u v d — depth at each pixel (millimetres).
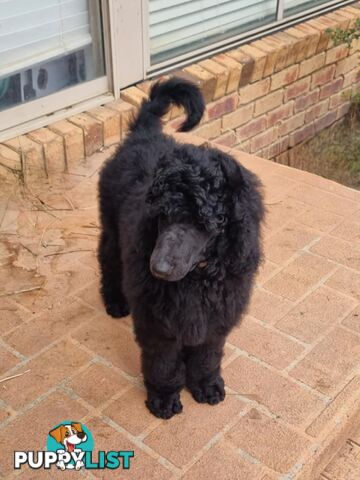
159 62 2162
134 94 2055
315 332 1366
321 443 1119
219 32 2322
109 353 1302
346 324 1391
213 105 2217
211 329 1098
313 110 2719
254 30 2395
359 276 1539
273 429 1143
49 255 1578
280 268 1558
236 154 2088
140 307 1068
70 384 1227
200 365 1178
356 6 2814
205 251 983
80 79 1971
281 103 2523
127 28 1964
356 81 2902
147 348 1120
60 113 1929
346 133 2852
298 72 2512
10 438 1113
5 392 1203
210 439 1122
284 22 2500
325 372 1266
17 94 1834
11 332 1343
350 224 1736
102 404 1188
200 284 1033
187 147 978
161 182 924
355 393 1221
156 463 1078
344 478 1173
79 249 1603
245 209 953
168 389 1165
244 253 977
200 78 2117
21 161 1779
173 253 895
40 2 1778
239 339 1340
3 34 1736
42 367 1262
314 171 2562
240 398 1205
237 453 1098
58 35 1862
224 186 934
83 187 1835
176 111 2041
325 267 1566
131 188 1184
